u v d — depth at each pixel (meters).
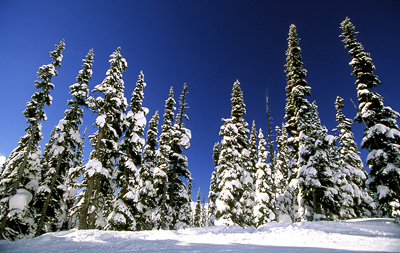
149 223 24.75
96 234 11.97
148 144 27.77
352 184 25.75
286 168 31.95
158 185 24.81
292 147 23.08
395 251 6.62
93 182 17.59
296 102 22.19
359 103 19.45
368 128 18.44
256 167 27.98
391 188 16.83
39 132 24.20
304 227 12.62
